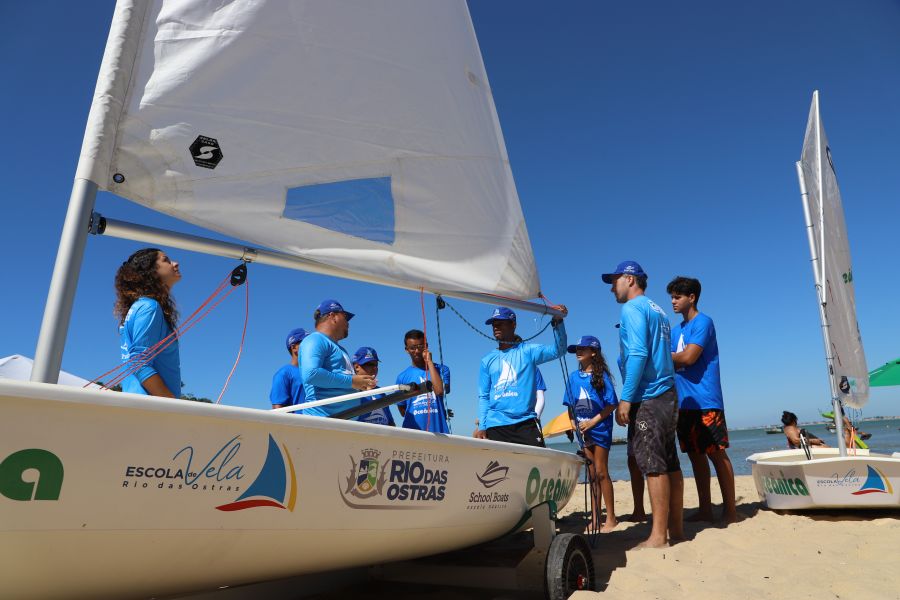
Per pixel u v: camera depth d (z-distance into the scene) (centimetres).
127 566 166
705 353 441
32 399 138
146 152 199
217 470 173
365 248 250
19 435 139
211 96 212
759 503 543
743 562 310
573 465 355
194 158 208
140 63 200
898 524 392
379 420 410
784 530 389
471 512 262
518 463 292
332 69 243
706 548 341
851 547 337
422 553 256
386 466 221
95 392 148
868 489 423
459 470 253
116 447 153
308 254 235
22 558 147
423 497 236
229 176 215
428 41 279
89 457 149
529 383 409
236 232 218
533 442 398
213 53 213
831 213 558
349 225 245
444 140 277
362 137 250
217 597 242
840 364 516
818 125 553
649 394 357
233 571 192
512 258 303
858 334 578
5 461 137
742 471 1458
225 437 174
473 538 275
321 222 237
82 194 187
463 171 284
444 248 275
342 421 203
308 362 298
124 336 232
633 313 357
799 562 308
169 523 166
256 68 223
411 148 264
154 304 230
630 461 497
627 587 282
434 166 272
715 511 515
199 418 167
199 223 211
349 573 313
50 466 144
